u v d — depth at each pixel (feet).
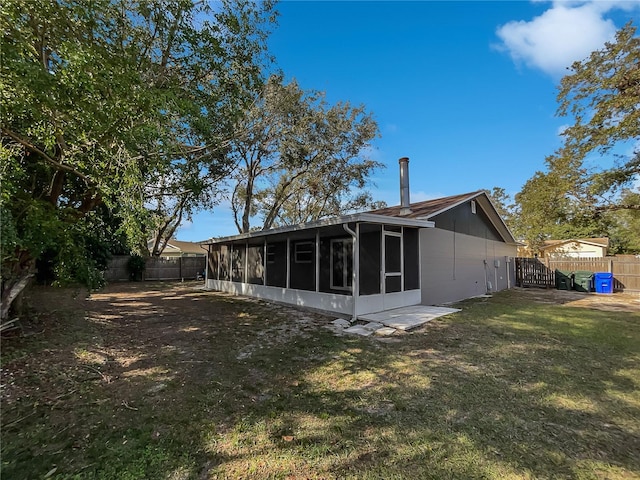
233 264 44.37
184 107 15.71
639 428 8.79
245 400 10.75
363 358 14.89
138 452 7.82
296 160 55.21
